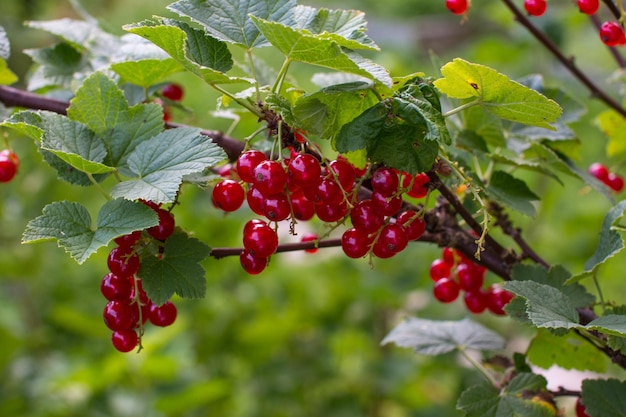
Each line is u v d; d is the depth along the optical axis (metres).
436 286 0.48
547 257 0.85
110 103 0.43
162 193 0.40
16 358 0.81
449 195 0.43
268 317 0.79
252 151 0.41
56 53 0.51
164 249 0.42
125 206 0.41
